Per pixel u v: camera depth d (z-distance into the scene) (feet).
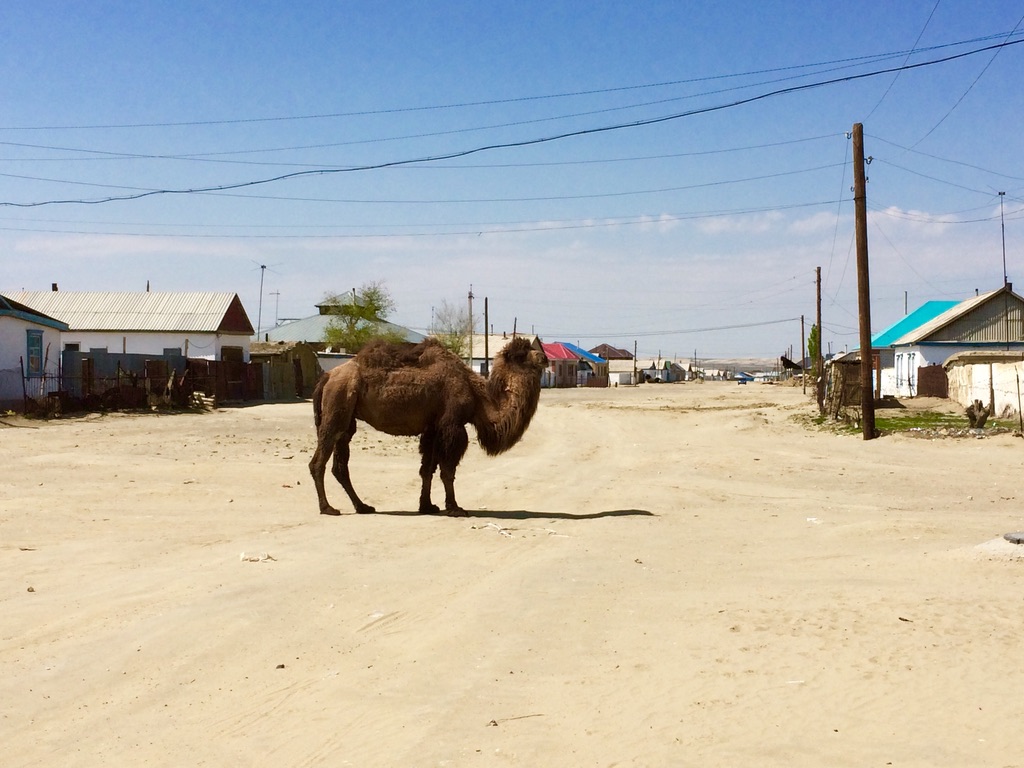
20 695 20.24
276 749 17.61
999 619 24.17
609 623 25.50
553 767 16.48
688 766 16.25
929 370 140.26
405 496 53.72
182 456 68.59
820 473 67.15
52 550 35.01
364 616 26.20
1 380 108.47
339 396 45.50
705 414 133.39
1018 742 16.53
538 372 46.85
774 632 23.99
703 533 40.98
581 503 51.85
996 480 63.00
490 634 24.54
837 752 16.53
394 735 18.10
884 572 31.22
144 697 20.18
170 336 162.40
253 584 29.17
